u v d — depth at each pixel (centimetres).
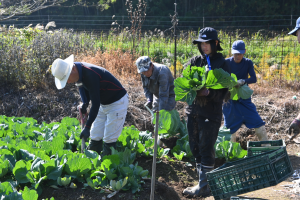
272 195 315
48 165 316
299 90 756
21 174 312
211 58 325
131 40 1165
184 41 1316
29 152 366
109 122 368
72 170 325
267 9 3183
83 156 345
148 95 443
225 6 3456
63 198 303
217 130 326
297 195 310
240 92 364
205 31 313
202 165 334
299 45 1284
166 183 368
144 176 340
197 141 342
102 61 813
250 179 271
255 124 438
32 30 1016
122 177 326
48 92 720
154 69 405
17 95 720
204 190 338
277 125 571
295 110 604
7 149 359
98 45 1115
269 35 2142
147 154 416
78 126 512
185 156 444
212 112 318
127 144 421
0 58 745
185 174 396
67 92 719
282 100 646
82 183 329
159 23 3078
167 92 413
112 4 3325
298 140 516
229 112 449
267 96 695
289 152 475
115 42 1177
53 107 682
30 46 788
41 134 450
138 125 606
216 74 284
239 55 430
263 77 877
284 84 783
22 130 467
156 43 1258
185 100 292
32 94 719
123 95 371
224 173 281
